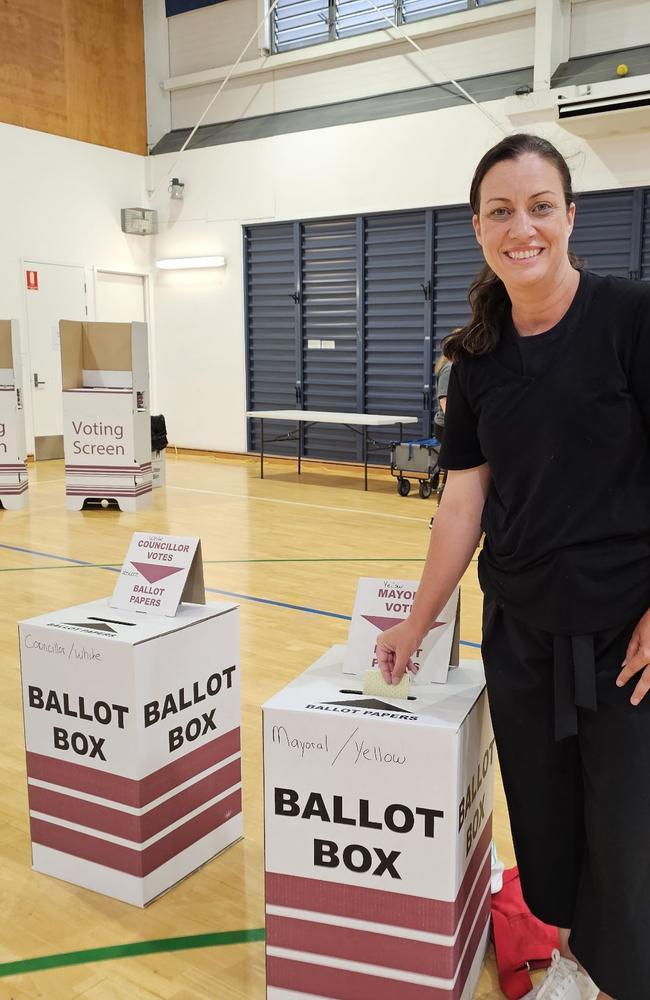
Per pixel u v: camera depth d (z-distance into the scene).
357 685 1.61
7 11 9.13
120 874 1.92
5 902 1.92
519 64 8.08
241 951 1.76
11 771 2.57
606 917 1.32
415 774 1.40
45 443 10.09
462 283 8.57
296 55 9.36
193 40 10.25
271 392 10.16
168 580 2.03
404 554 5.46
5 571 4.96
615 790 1.29
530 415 1.30
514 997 1.65
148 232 10.74
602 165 7.60
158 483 8.15
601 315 1.26
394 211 8.83
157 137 10.71
